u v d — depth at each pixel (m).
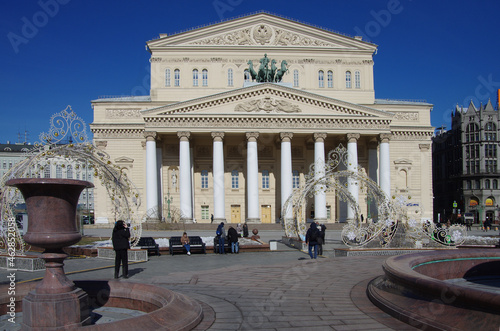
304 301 11.40
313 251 23.50
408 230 27.77
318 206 59.22
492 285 11.95
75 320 8.92
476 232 59.59
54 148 19.77
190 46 69.44
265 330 8.80
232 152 68.38
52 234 9.05
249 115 60.22
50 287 8.98
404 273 9.77
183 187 59.31
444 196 96.62
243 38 70.38
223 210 59.62
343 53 70.88
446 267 12.67
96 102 67.81
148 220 58.78
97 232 50.72
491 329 7.11
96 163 22.09
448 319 7.95
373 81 71.31
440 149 98.44
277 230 56.03
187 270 19.39
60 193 9.34
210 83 69.31
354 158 61.12
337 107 61.66
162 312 8.57
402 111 70.94
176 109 59.97
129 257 23.06
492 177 86.25
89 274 17.81
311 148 68.81
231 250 28.64
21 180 8.98
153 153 59.69
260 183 68.31
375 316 9.63
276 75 64.44
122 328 7.67
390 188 62.94
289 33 70.75
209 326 9.03
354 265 18.52
